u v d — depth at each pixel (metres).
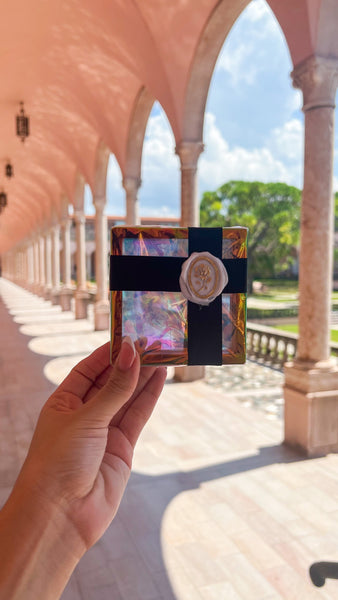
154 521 3.86
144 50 7.50
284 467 4.80
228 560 3.34
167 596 2.99
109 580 3.16
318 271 4.93
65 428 0.73
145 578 3.17
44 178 21.91
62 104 12.49
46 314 20.17
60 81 11.21
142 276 0.84
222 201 35.22
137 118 10.36
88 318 18.61
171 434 5.79
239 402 7.13
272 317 23.55
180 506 4.09
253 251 34.84
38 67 10.51
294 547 3.50
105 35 8.15
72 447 0.71
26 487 0.69
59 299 24.09
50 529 0.67
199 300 0.82
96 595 3.01
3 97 12.03
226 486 4.43
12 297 31.09
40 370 9.61
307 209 4.93
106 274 14.95
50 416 0.79
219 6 6.02
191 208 7.70
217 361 0.85
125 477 0.87
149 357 0.83
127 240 0.85
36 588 0.64
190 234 0.86
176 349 0.85
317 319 5.01
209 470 4.77
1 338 13.68
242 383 8.33
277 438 5.61
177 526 3.79
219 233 0.86
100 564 3.33
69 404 0.85
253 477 4.59
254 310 25.69
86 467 0.72
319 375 4.97
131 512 4.00
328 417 5.07
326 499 4.17
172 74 7.33
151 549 3.49
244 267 0.86
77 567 3.29
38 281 31.62
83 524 0.71
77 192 17.69
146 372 0.98
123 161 11.30
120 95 10.40
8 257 60.91
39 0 7.56
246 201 34.25
